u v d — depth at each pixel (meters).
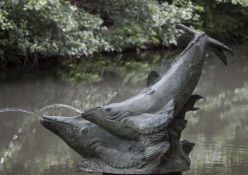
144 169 9.02
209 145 15.20
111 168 9.15
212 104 21.91
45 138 16.84
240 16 50.31
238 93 24.55
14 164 14.12
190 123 18.31
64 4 32.84
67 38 33.06
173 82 9.45
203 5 46.72
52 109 21.45
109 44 37.22
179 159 9.36
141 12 38.81
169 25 39.88
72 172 13.27
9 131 17.88
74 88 26.28
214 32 48.22
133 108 9.27
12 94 24.75
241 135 16.44
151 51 41.38
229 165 13.29
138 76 30.00
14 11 31.00
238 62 36.22
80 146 9.42
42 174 13.14
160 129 8.89
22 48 31.08
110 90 25.72
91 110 9.38
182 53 9.68
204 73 31.11
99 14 37.75
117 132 9.30
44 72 31.45
